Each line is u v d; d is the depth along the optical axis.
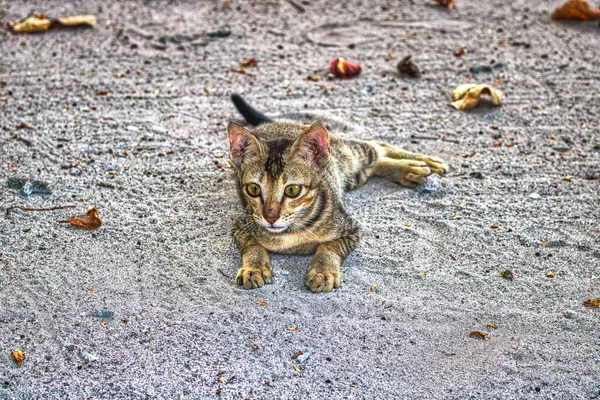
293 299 1.41
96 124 1.70
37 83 1.80
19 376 1.33
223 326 1.38
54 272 1.45
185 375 1.33
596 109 1.72
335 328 1.38
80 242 1.49
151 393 1.32
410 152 1.61
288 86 1.79
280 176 1.41
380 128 1.69
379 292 1.42
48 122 1.71
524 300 1.41
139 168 1.61
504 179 1.58
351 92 1.78
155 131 1.69
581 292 1.41
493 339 1.36
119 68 1.85
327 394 1.32
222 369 1.34
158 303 1.41
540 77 1.81
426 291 1.42
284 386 1.32
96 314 1.39
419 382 1.33
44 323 1.38
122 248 1.48
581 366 1.34
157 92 1.78
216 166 1.61
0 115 1.72
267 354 1.35
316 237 1.45
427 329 1.38
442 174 1.58
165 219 1.52
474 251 1.47
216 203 1.55
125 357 1.35
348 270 1.45
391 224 1.51
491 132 1.68
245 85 1.80
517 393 1.31
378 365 1.34
